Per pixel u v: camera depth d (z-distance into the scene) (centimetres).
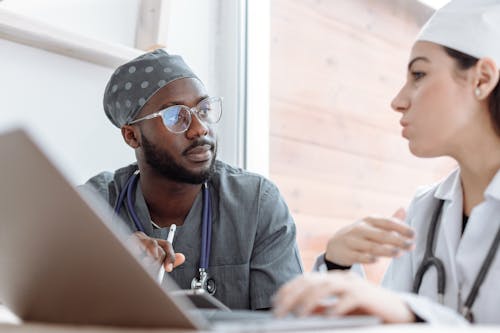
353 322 44
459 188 90
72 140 144
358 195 175
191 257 122
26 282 52
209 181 132
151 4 158
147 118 128
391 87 172
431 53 86
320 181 180
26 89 137
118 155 153
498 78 82
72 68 146
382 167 173
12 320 64
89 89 149
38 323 56
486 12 84
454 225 87
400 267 95
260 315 57
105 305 46
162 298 41
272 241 122
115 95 134
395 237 74
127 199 130
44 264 48
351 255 79
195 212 126
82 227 42
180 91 129
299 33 190
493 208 83
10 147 40
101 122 151
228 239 122
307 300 49
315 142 183
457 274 83
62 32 135
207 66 182
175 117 127
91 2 152
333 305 49
